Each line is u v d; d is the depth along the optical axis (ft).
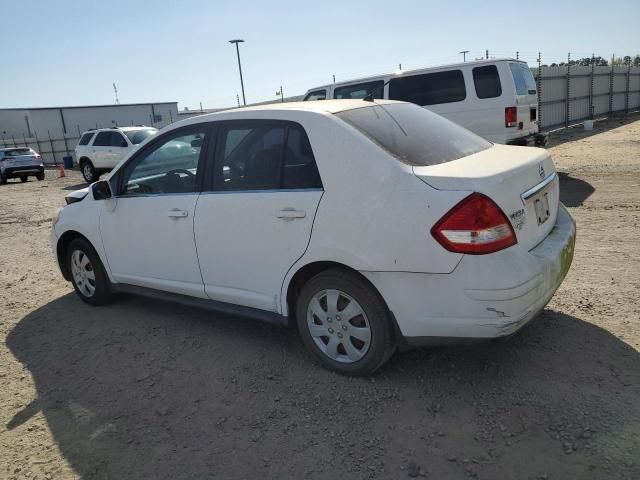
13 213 41.57
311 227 10.97
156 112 180.55
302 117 11.52
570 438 8.98
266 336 13.91
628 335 12.18
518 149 12.62
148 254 14.51
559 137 65.87
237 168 12.50
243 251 12.25
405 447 9.18
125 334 14.80
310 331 11.74
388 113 12.42
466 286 9.45
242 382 11.72
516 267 9.38
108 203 15.34
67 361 13.50
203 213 12.91
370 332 10.78
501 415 9.76
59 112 163.94
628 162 39.29
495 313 9.37
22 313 17.35
